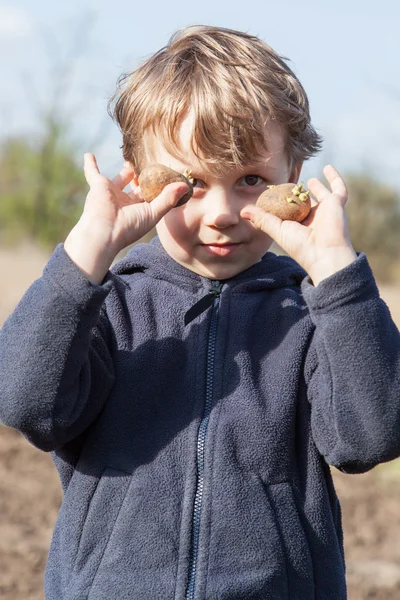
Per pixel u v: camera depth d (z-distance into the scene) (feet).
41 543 15.61
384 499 18.75
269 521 6.88
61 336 6.72
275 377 7.22
